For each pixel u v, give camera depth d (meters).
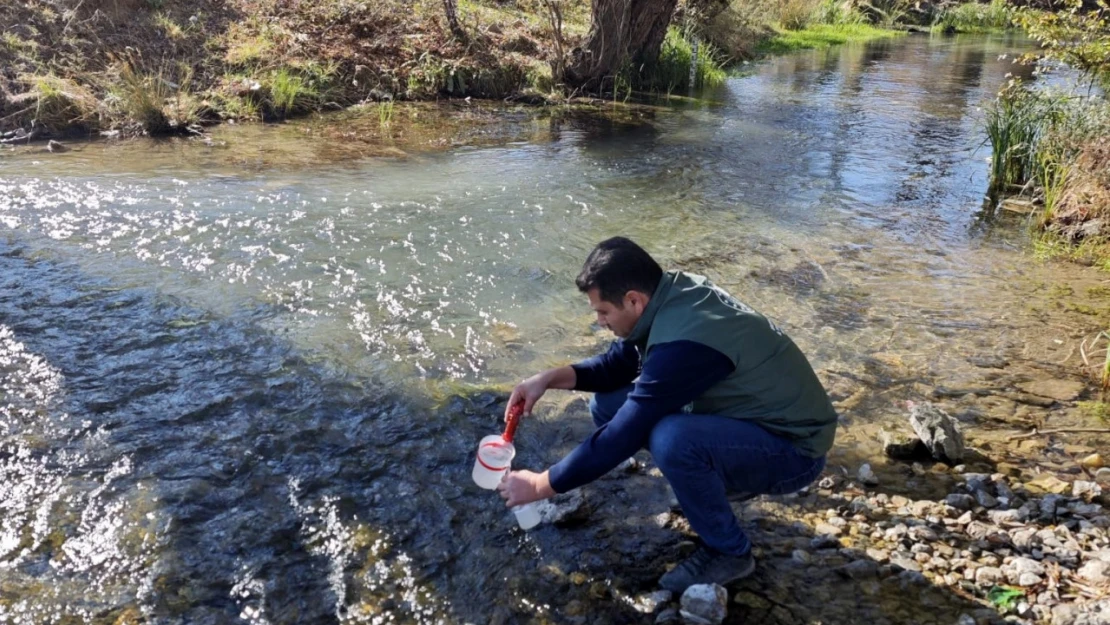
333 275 5.23
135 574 2.78
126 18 9.87
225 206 6.36
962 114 11.61
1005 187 7.80
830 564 2.92
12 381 3.87
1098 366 4.46
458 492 3.28
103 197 6.41
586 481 2.67
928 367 4.41
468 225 6.26
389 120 9.70
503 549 2.97
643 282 2.66
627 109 11.20
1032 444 3.73
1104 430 3.84
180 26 10.16
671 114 11.02
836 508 3.26
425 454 3.51
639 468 3.51
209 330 4.45
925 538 3.07
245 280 5.08
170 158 7.63
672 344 2.59
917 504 3.27
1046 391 4.19
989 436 3.79
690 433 2.66
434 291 5.09
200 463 3.37
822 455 2.85
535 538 3.04
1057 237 6.59
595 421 3.26
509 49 12.40
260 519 3.07
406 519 3.11
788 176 8.13
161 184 6.80
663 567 2.91
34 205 6.14
